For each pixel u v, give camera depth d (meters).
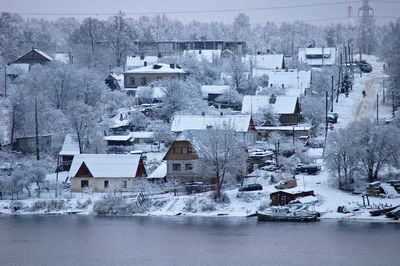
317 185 122.38
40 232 109.38
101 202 122.00
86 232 109.19
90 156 132.25
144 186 127.31
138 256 95.88
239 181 127.19
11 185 126.50
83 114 159.38
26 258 96.06
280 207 112.12
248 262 91.88
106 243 102.81
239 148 122.62
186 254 96.19
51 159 155.75
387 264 88.94
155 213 119.62
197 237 104.19
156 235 106.38
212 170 120.69
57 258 95.56
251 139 155.50
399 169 126.25
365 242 98.31
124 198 123.69
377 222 109.19
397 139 119.81
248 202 118.44
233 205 118.38
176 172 128.50
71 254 97.75
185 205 119.69
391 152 119.75
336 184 120.69
